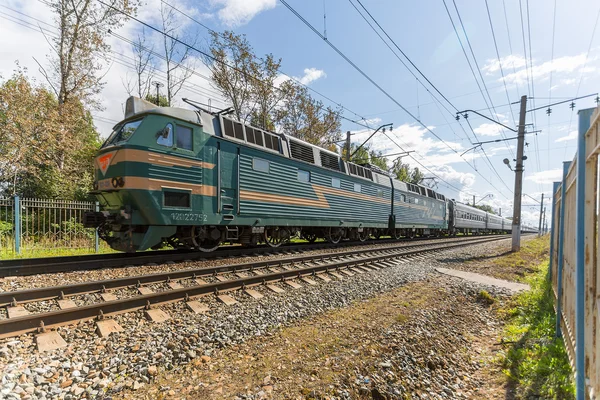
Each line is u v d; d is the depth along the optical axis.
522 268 10.17
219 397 2.75
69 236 12.37
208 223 8.17
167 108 7.46
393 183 18.78
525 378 3.43
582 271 2.55
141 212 7.02
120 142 7.08
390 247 13.09
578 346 2.54
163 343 3.69
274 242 11.54
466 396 3.25
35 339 3.62
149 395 2.80
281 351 3.67
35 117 15.10
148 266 7.00
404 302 5.71
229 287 5.74
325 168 12.59
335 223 13.24
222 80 21.34
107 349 3.53
